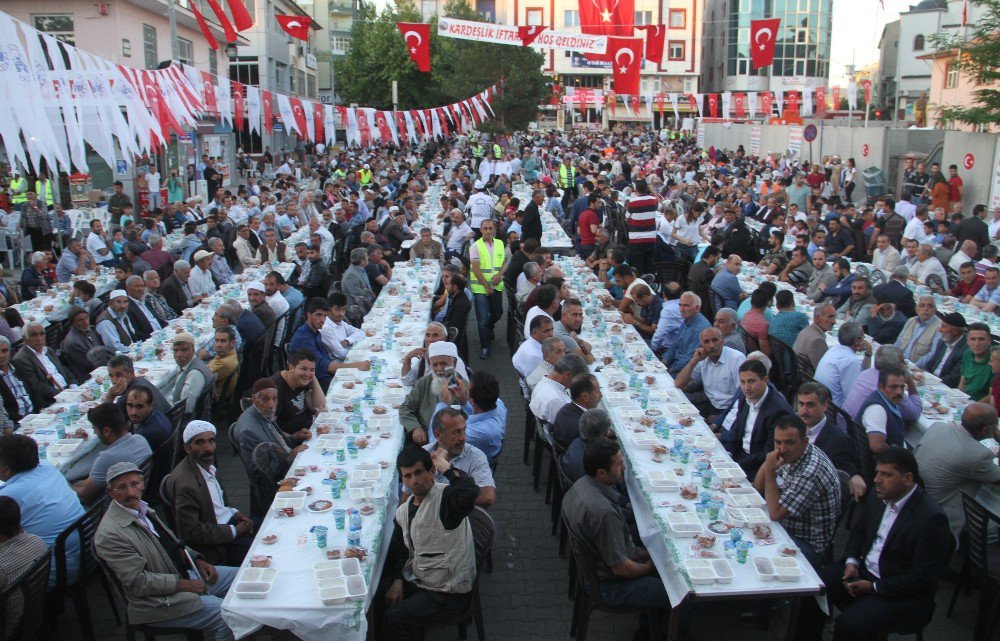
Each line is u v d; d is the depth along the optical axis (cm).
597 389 639
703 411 787
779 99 3231
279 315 1034
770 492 535
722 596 451
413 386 724
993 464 578
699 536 494
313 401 725
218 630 489
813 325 853
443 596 491
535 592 604
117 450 600
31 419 723
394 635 494
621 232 1888
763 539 505
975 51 2008
